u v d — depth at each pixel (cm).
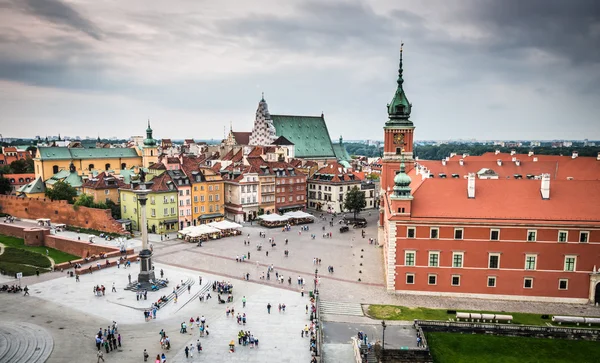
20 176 19225
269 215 14938
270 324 7225
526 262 8056
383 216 12125
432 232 8219
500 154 16188
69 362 5884
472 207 8288
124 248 10894
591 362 6450
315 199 18475
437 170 13438
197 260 10675
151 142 19525
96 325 7056
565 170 12688
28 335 6588
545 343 6894
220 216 15075
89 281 9062
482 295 8244
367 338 6800
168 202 13700
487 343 6869
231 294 8419
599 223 7775
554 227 7894
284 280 9300
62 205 14088
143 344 6469
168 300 8144
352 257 11031
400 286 8494
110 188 14838
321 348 6253
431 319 7438
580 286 7975
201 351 6291
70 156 18562
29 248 11906
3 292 8375
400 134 12000
